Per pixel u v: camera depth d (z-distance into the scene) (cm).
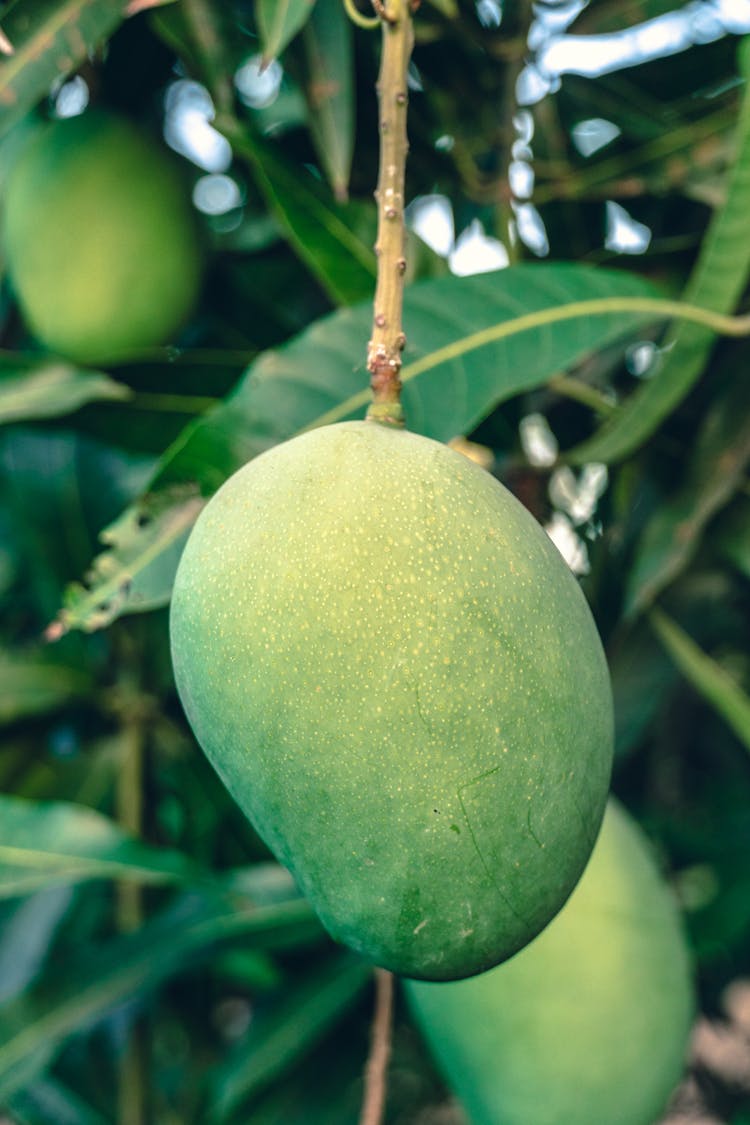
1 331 67
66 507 64
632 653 61
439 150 61
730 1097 82
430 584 38
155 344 60
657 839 77
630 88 59
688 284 58
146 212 59
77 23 50
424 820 37
